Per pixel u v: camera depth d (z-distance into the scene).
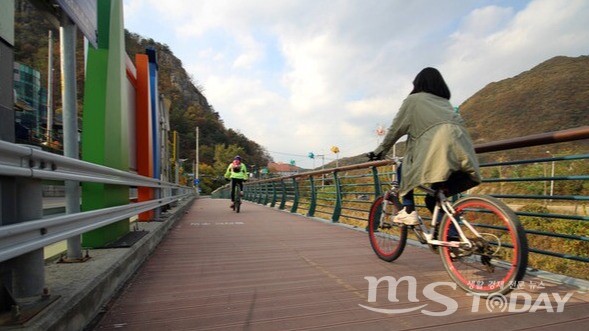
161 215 7.22
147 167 6.16
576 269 7.02
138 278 3.34
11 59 2.15
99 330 2.17
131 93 5.88
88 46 4.00
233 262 3.98
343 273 3.48
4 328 1.66
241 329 2.18
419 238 3.42
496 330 2.13
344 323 2.27
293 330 2.16
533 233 3.35
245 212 11.23
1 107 2.03
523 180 3.38
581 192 9.47
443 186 3.09
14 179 1.97
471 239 2.80
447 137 2.79
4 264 1.95
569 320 2.27
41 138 15.39
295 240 5.45
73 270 2.73
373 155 3.69
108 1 4.09
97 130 3.92
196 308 2.54
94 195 3.67
